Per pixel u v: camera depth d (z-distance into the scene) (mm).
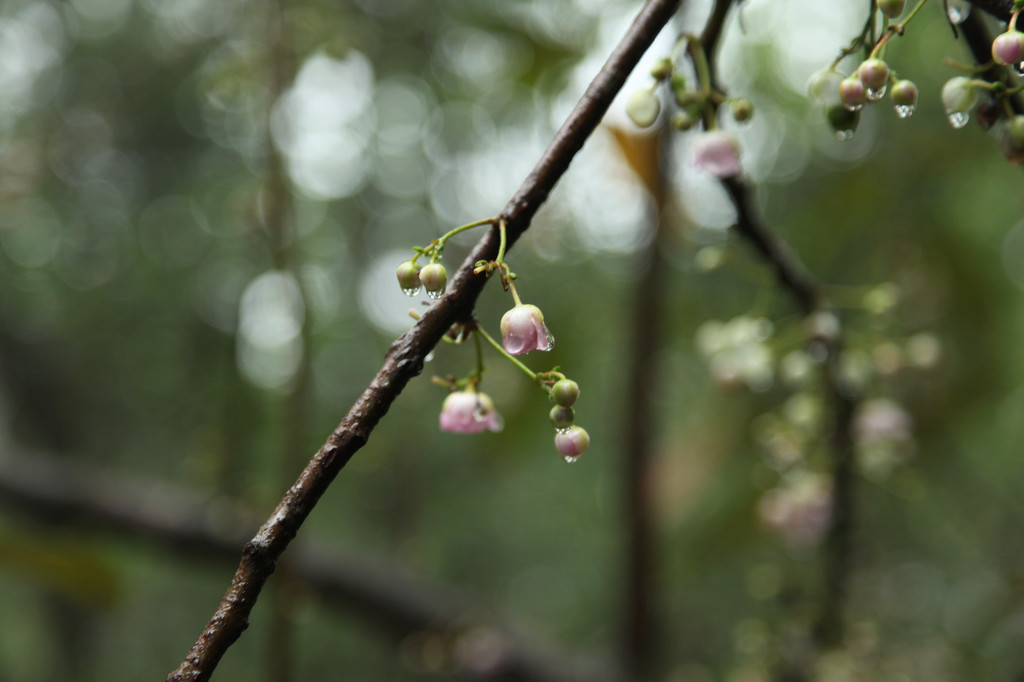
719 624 1779
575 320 1124
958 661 963
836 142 1258
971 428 1077
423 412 1569
